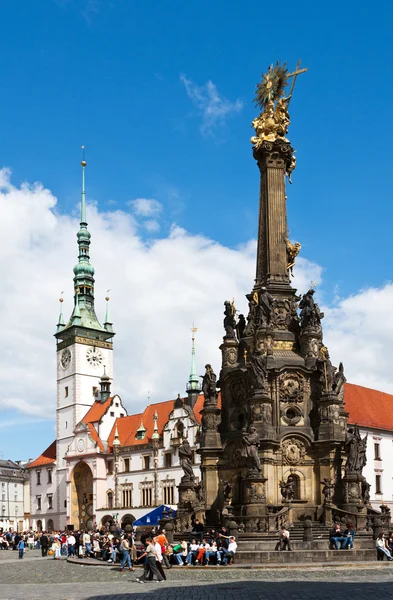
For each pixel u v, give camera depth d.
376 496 104.94
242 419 58.66
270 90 65.19
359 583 33.03
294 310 60.91
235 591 30.98
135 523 67.25
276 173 63.75
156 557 37.16
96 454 135.50
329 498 53.97
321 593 29.16
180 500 58.94
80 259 162.50
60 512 146.12
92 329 156.00
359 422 104.38
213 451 58.62
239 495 56.91
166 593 30.89
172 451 122.44
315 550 45.38
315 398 57.59
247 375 57.62
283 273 61.88
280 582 34.50
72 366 152.88
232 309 62.38
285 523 52.03
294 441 55.94
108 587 34.53
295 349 59.53
